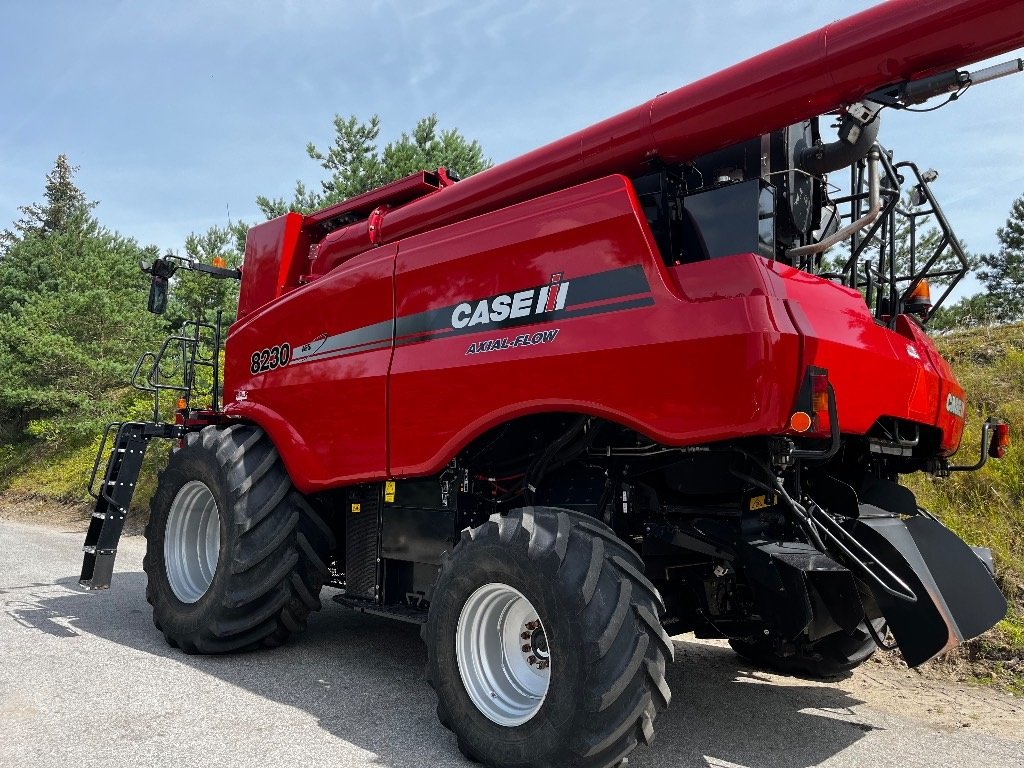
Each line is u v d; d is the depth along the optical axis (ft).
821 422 9.24
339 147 41.04
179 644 15.55
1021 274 80.59
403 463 13.05
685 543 10.85
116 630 17.24
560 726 9.16
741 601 12.16
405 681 13.80
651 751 10.79
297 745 10.62
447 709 10.57
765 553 9.93
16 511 48.14
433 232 13.44
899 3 9.41
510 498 13.21
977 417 22.34
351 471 13.97
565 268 11.25
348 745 10.71
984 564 12.09
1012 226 83.05
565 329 11.01
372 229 15.85
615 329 10.43
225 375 17.98
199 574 16.31
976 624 10.15
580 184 11.98
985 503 19.34
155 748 10.32
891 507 12.26
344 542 16.39
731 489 10.78
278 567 14.94
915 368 12.01
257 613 14.89
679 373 9.66
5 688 12.71
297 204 41.57
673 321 9.89
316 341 15.25
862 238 13.07
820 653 13.67
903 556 9.67
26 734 10.69
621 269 10.65
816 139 12.39
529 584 9.77
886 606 9.70
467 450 12.63
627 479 11.71
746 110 10.71
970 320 31.32
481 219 12.71
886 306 13.14
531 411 11.20
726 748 10.98
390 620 18.97
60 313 62.18
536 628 10.48
